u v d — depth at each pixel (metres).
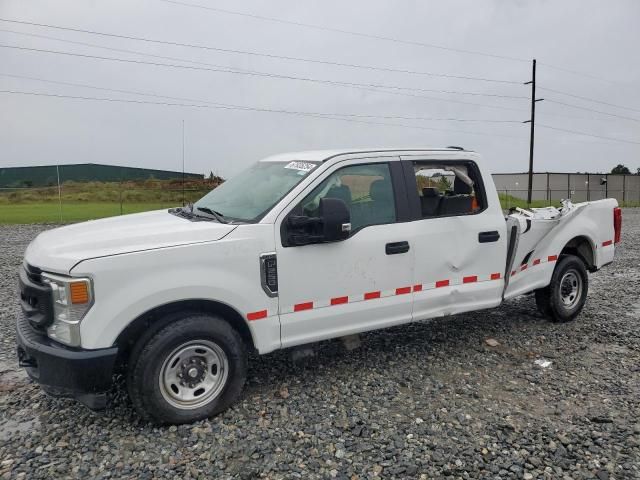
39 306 3.78
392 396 4.51
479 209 5.46
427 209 5.14
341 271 4.57
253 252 4.16
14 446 3.70
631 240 15.52
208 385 4.06
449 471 3.41
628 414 4.21
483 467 3.47
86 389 3.66
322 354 5.45
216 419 4.07
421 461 3.53
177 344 3.87
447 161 5.31
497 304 5.61
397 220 4.93
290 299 4.36
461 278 5.29
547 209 7.32
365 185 4.82
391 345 5.74
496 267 5.52
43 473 3.37
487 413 4.23
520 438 3.83
